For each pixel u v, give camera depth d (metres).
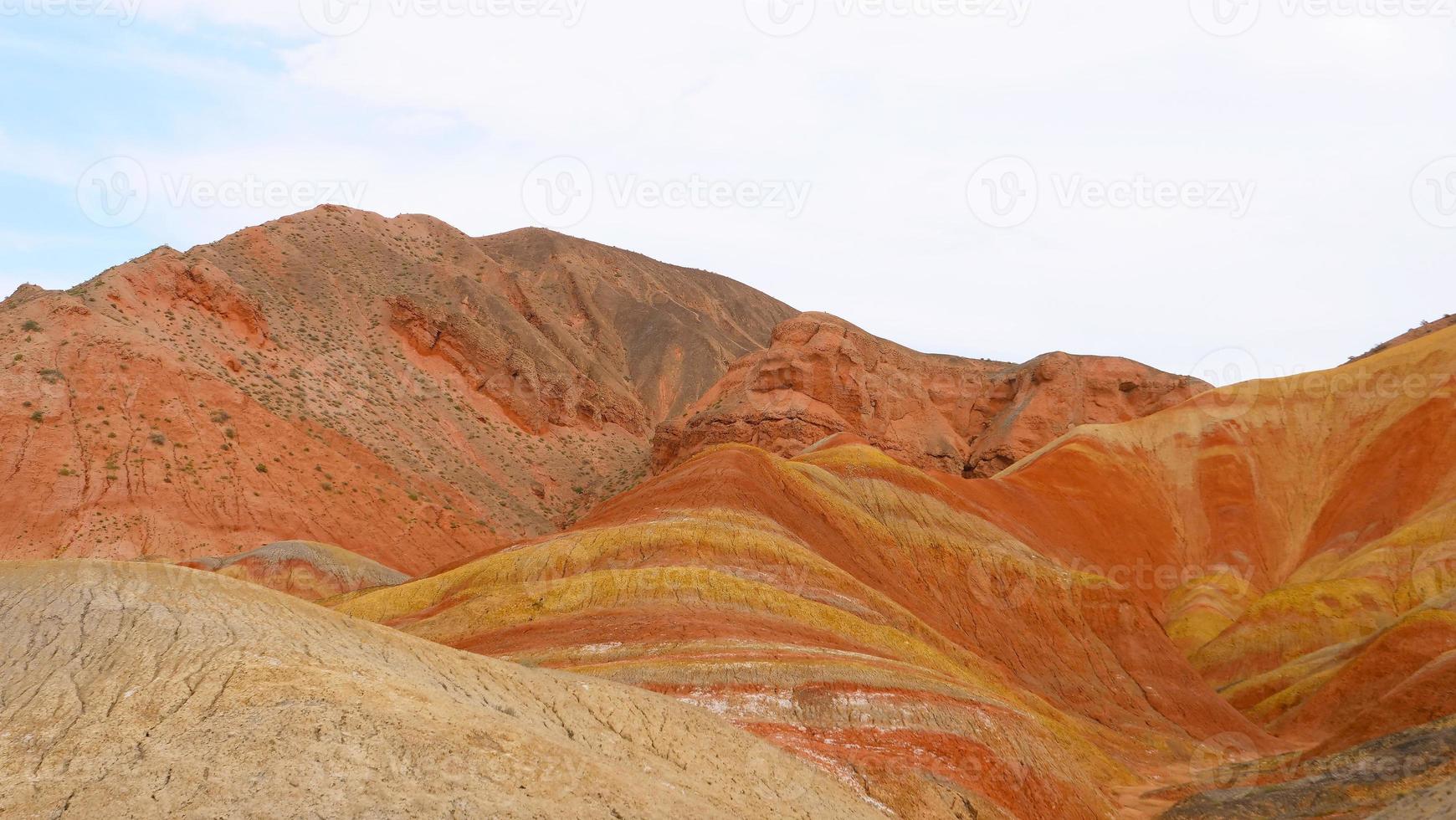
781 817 28.36
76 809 16.56
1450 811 34.31
